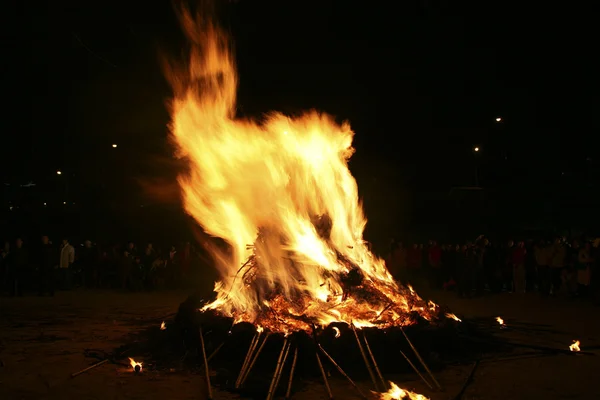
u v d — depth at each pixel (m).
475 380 7.96
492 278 19.61
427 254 21.53
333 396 7.27
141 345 10.14
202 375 8.38
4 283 21.67
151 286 21.28
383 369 8.41
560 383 7.76
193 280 23.09
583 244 17.69
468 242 19.67
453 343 9.41
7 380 8.20
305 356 8.36
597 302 15.80
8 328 12.66
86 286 23.02
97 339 11.31
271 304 10.29
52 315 14.73
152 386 7.83
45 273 19.53
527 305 16.06
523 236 27.11
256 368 8.40
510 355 9.45
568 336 11.10
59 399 7.29
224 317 9.71
